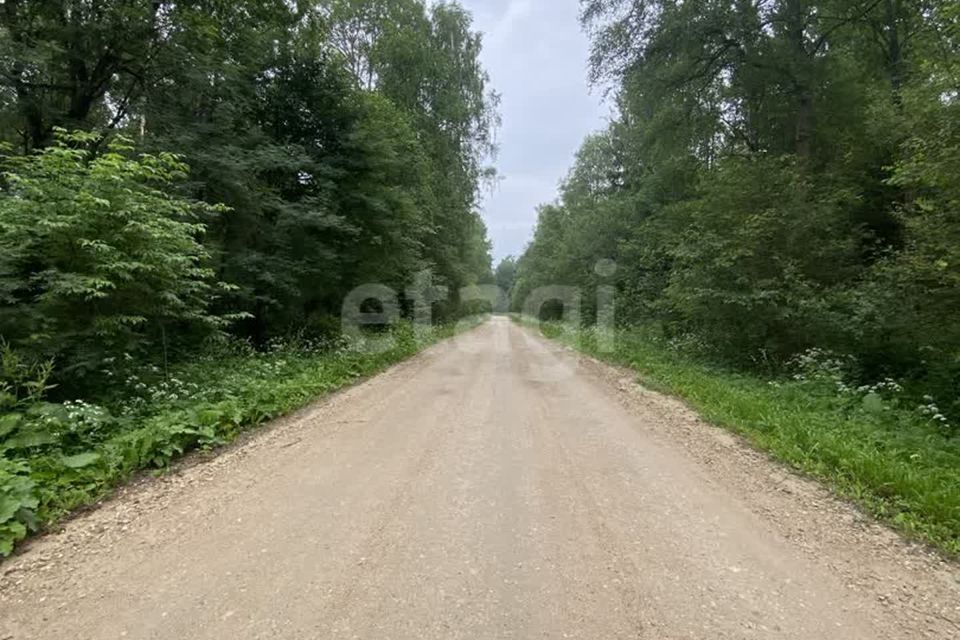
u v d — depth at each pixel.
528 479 5.16
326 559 3.54
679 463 5.79
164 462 5.48
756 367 12.31
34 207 6.57
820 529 4.15
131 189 7.58
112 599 3.08
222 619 2.87
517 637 2.73
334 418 7.75
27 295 7.14
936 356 9.23
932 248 8.42
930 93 8.06
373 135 15.96
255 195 12.54
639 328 20.81
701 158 19.80
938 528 4.07
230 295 11.93
